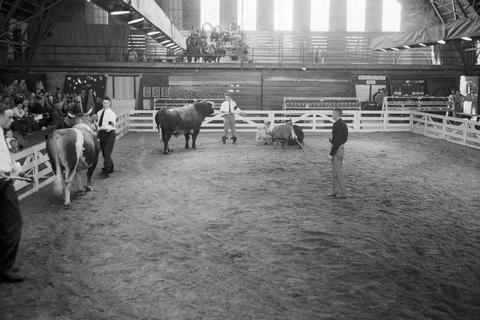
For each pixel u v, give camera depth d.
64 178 9.20
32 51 23.41
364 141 20.78
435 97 26.98
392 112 24.80
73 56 28.22
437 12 30.55
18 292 5.70
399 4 34.66
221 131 23.39
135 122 25.84
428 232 8.30
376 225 8.63
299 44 34.47
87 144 9.60
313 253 7.17
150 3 16.27
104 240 7.54
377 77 27.75
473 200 10.68
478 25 18.23
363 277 6.32
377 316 5.29
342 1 34.66
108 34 28.06
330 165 14.47
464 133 19.84
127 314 5.24
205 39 28.45
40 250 7.05
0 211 5.83
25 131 15.13
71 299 5.55
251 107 27.23
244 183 11.89
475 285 6.14
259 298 5.67
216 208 9.56
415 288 6.02
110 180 11.93
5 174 5.82
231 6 34.31
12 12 18.81
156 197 10.32
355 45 34.53
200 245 7.42
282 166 14.22
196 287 5.93
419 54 33.97
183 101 25.86
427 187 11.90
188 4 34.19
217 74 27.02
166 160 15.03
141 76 26.59
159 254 7.00
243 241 7.65
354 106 26.23
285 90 27.33
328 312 5.36
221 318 5.19
